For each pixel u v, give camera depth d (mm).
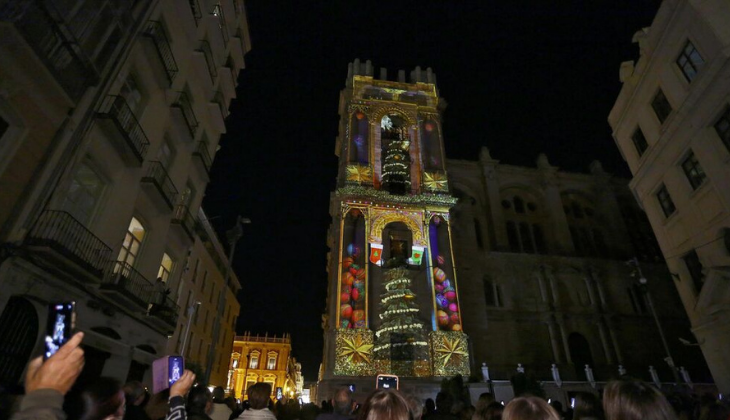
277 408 10586
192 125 18453
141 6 13727
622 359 34594
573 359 34750
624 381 3131
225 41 22891
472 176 44500
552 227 42469
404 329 28266
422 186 36250
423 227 34031
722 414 4562
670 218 21031
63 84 9914
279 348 71875
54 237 9672
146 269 14781
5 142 8688
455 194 43375
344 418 5180
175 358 4609
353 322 29531
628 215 45312
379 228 33562
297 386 91938
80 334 2453
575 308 36594
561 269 38625
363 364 27734
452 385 19375
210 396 6277
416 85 42562
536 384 18172
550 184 44656
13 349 8523
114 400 2787
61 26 9750
